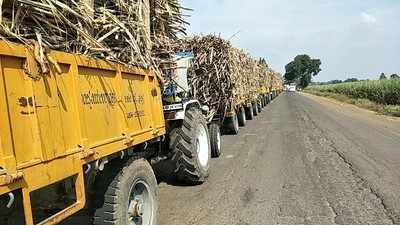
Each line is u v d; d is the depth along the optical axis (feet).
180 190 24.88
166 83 24.20
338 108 106.52
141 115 17.56
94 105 13.64
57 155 11.36
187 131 24.07
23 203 9.98
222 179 27.30
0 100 9.54
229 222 19.26
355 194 23.31
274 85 169.48
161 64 23.82
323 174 28.07
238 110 55.52
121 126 15.51
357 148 38.32
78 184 12.38
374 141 42.91
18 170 9.84
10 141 9.72
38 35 11.53
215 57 41.91
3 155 9.46
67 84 12.25
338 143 41.50
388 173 28.09
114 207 14.52
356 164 31.01
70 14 13.58
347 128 55.62
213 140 34.60
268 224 18.90
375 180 26.25
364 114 84.12
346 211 20.48
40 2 12.09
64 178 11.65
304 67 546.67
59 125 11.63
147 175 16.66
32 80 10.69
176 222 19.44
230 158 34.68
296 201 22.21
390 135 48.06
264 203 21.97
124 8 17.49
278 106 114.73
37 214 11.59
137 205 15.83
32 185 10.29
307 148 38.73
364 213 20.16
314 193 23.63
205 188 25.18
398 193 23.41
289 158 33.94
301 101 150.10
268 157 34.60
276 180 26.71
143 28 18.72
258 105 84.58
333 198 22.63
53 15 12.50
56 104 11.59
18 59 10.28
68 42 13.37
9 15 11.31
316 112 88.74
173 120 24.09
